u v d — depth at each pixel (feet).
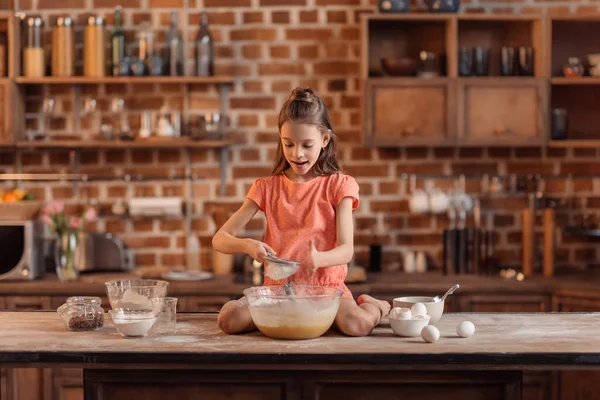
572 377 11.53
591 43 13.52
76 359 5.79
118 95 13.65
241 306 6.64
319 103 7.09
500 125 12.70
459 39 13.51
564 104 13.58
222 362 5.77
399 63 12.78
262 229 13.61
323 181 7.45
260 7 13.55
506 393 6.18
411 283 12.02
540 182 13.69
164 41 13.58
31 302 11.98
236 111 13.65
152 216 13.73
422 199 13.24
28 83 13.32
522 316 7.31
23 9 13.58
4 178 13.42
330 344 6.10
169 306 6.52
